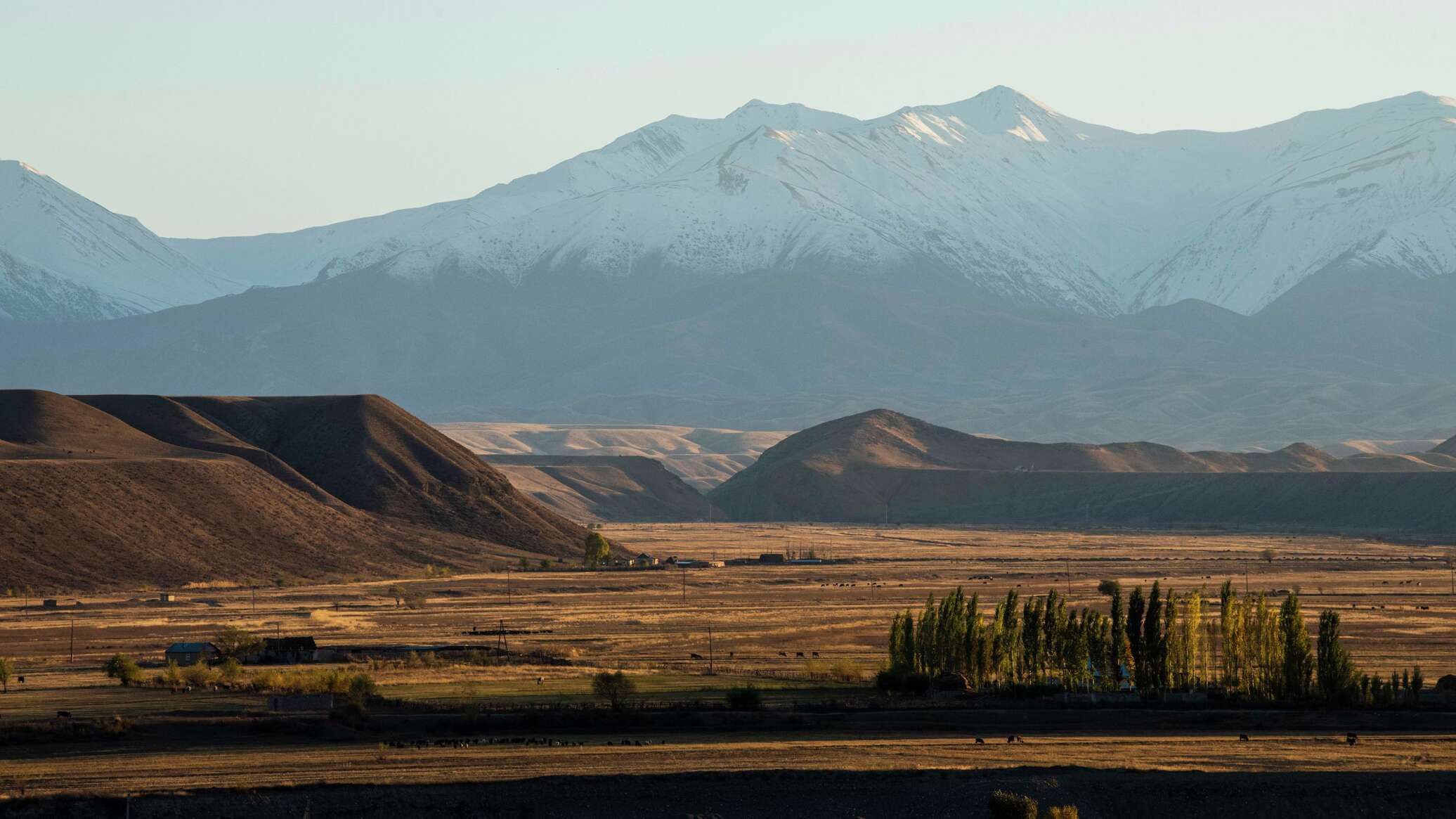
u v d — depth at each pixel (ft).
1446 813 559.38
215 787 550.77
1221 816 552.00
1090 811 550.77
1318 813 555.69
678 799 552.00
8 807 522.88
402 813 535.19
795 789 561.02
